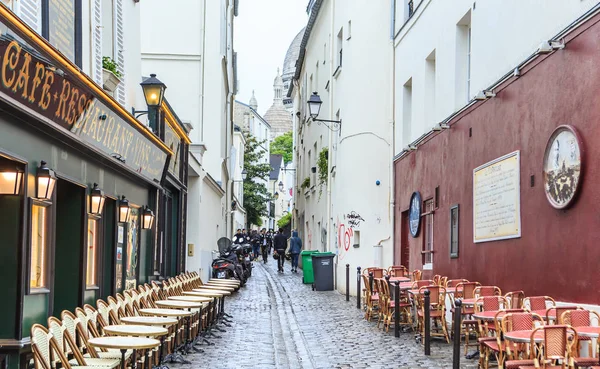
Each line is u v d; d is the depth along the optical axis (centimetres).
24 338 718
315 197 3031
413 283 1300
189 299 1166
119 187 1169
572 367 639
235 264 2322
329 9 2644
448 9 1482
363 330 1366
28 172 736
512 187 1096
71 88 796
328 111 2652
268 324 1484
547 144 959
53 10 845
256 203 6406
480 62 1285
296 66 3756
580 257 866
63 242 952
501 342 798
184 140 1822
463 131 1359
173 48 2662
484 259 1223
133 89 1434
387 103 2069
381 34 2089
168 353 1023
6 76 633
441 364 991
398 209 1977
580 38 879
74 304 948
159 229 1530
